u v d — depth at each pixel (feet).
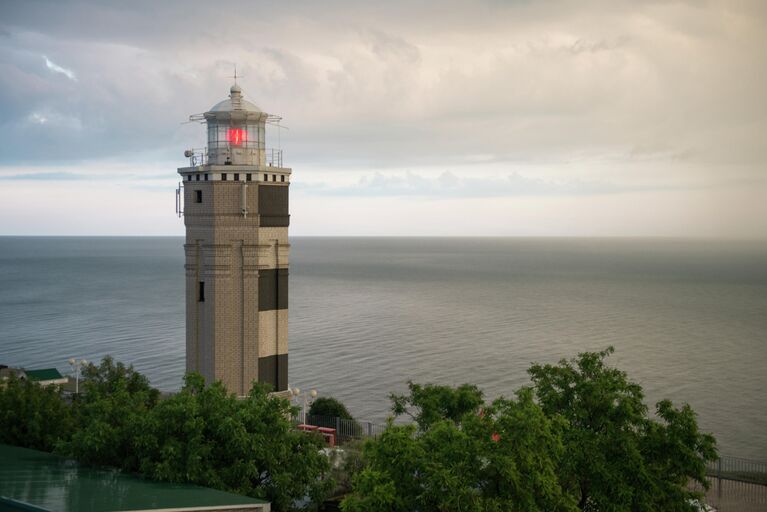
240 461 106.63
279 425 111.75
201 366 164.96
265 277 164.45
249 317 162.09
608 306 621.72
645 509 97.91
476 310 586.04
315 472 114.21
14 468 110.73
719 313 573.33
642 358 375.25
